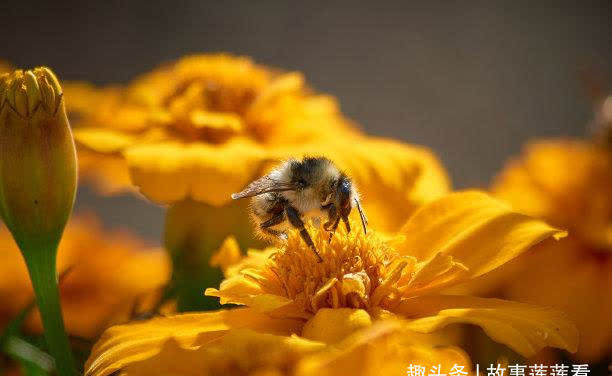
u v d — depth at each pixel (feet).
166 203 0.58
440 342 0.50
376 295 0.46
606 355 0.60
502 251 0.47
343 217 0.48
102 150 0.62
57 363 0.50
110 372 0.44
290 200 0.54
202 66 0.70
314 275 0.46
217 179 0.59
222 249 0.53
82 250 0.68
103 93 0.74
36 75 0.49
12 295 0.65
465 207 0.50
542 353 0.55
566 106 1.94
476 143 1.84
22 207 0.48
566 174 0.67
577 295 0.60
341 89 1.97
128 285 0.68
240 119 0.68
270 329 0.46
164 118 0.66
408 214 0.63
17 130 0.48
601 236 0.62
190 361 0.42
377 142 0.69
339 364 0.42
